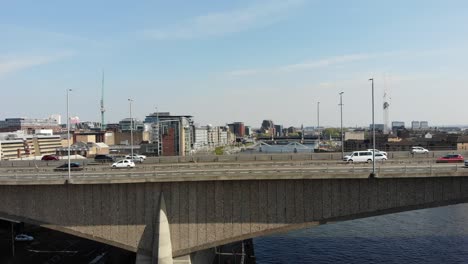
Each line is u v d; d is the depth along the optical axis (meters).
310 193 43.88
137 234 44.31
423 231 85.44
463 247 73.38
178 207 44.19
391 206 43.53
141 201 44.25
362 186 43.69
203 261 53.91
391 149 189.50
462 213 101.69
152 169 54.28
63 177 45.03
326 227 92.25
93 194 44.53
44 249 72.75
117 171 52.38
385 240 79.38
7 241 77.62
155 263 43.12
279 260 69.44
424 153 68.38
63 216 44.66
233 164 58.09
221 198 44.09
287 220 43.94
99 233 44.62
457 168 45.09
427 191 43.38
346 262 67.19
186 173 45.31
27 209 44.91
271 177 42.94
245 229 44.00
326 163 58.16
